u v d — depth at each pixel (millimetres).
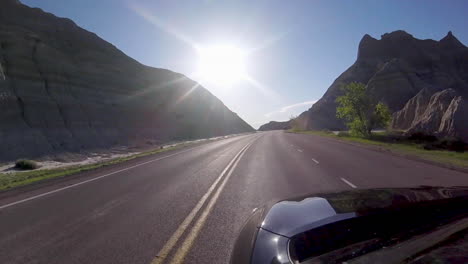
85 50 66562
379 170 10703
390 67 109500
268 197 6922
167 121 75000
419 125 46312
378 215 2242
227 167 12992
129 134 57875
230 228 4766
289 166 12484
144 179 10305
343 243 1863
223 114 117688
